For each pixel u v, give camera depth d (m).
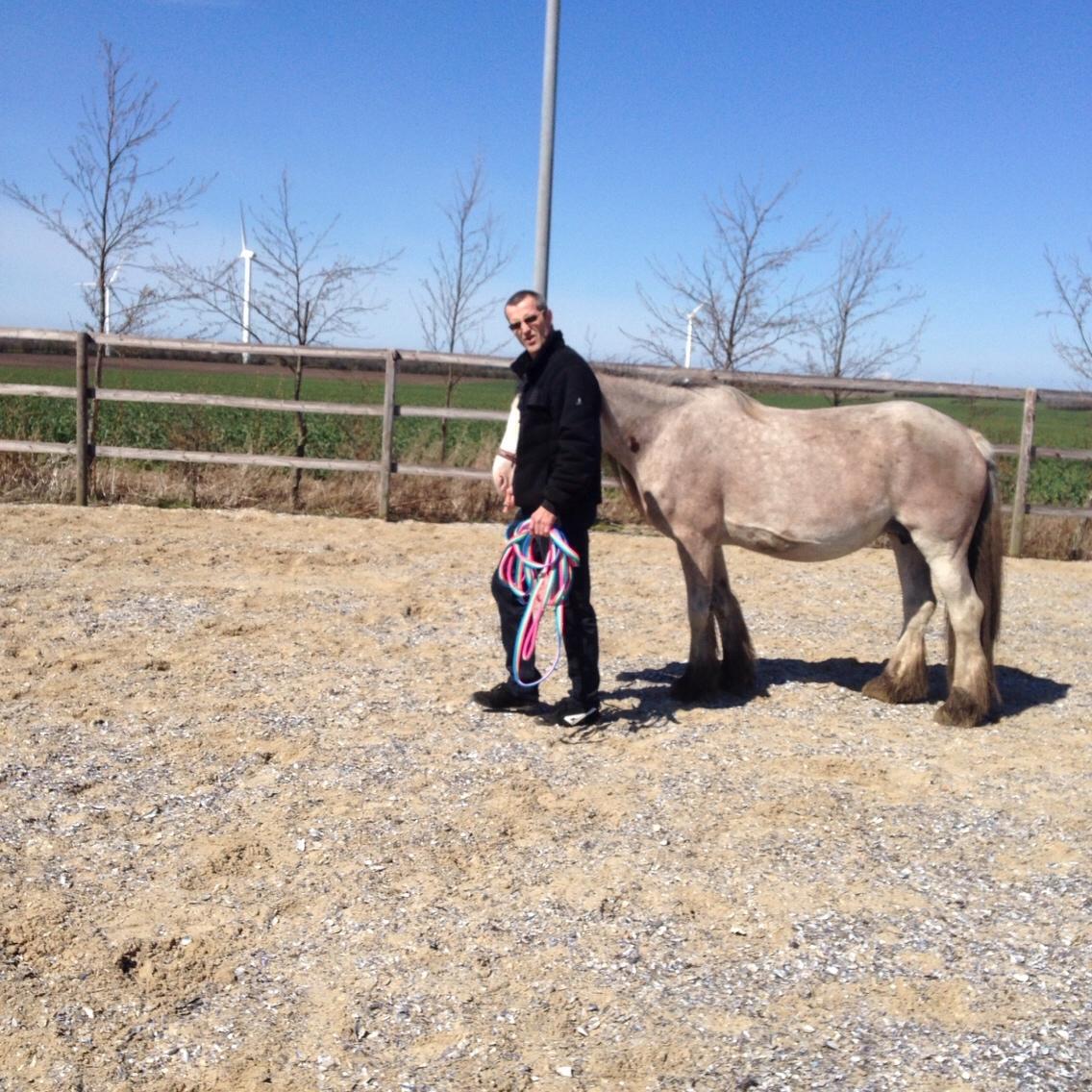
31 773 4.68
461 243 15.77
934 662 7.06
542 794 4.61
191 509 11.56
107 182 13.90
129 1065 2.92
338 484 12.43
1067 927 3.58
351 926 3.59
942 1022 3.05
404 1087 2.82
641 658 6.82
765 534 5.71
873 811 4.52
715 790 4.69
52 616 7.09
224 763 4.86
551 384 5.09
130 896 3.74
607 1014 3.11
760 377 11.48
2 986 3.21
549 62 9.68
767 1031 3.01
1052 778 4.95
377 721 5.45
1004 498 13.61
